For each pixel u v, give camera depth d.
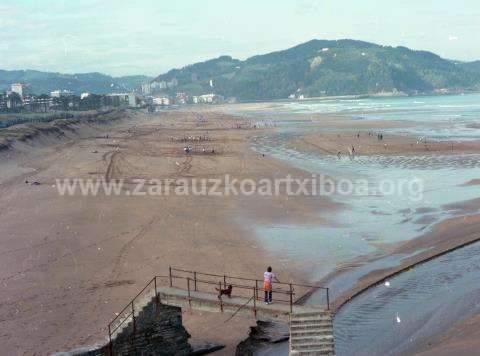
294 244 45.44
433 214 54.69
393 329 28.12
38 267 39.97
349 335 27.91
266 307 24.23
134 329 24.66
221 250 43.78
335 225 51.84
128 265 40.03
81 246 45.41
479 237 44.69
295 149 113.12
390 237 47.12
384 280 35.97
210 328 28.72
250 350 26.34
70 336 27.94
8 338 27.95
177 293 25.91
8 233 50.47
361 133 136.50
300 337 22.83
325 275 37.72
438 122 166.00
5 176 85.19
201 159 100.56
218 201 63.31
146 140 145.75
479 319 27.61
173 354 25.84
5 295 34.34
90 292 34.47
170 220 54.28
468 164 85.25
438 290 33.34
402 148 105.25
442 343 25.44
